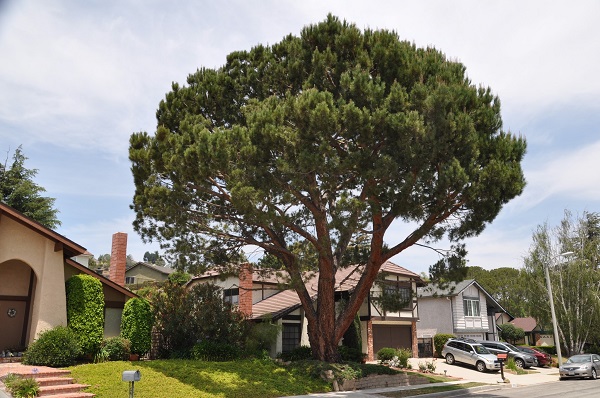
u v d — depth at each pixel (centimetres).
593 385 2184
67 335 1670
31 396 1240
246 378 1677
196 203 1830
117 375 1526
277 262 2267
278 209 1658
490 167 1577
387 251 1900
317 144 1534
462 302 4041
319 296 2000
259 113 1503
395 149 1567
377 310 2866
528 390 1989
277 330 2316
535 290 3609
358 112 1449
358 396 1630
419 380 2144
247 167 1492
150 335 2020
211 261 1994
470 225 1722
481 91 1747
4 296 1928
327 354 1970
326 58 1656
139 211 1917
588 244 3603
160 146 1655
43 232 1806
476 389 1962
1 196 3897
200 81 1933
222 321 2127
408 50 1703
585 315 3406
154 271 5756
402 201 1554
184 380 1574
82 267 2012
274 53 1912
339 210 1469
